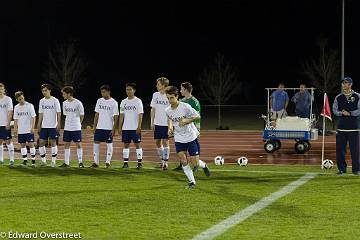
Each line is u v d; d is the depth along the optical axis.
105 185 20.59
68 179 22.02
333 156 31.58
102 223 14.89
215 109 80.12
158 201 17.64
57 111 25.75
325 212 16.09
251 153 33.41
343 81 22.62
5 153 32.66
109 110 25.22
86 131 49.69
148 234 13.83
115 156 31.81
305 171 24.33
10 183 21.06
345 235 13.66
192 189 19.69
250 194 18.77
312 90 33.59
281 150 34.47
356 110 22.62
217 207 16.78
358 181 21.34
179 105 19.59
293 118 32.50
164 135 24.47
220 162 27.20
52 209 16.52
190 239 13.40
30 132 26.09
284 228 14.36
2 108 26.42
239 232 14.00
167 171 24.17
